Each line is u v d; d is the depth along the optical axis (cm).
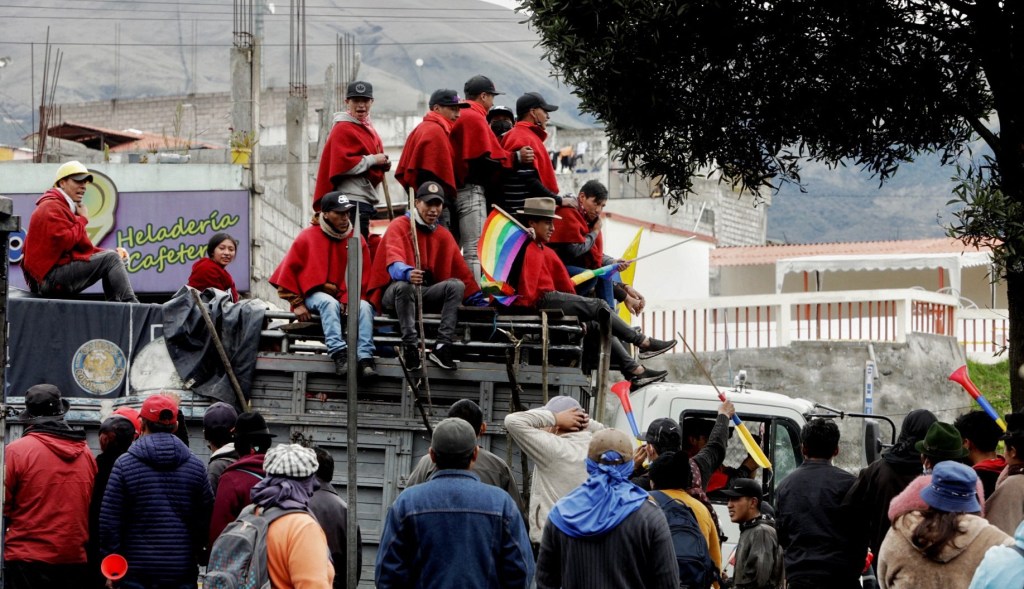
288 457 666
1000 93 1104
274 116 4816
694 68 1154
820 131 1194
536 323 1062
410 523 675
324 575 651
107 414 1050
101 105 5700
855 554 843
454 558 668
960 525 662
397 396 1041
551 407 859
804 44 1148
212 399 1045
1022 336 1071
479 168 1181
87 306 1056
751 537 865
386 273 1059
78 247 1226
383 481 1020
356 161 1178
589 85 1167
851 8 1120
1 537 748
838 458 2272
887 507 822
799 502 851
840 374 2297
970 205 1035
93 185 2331
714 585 844
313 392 1051
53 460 895
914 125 1190
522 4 1191
